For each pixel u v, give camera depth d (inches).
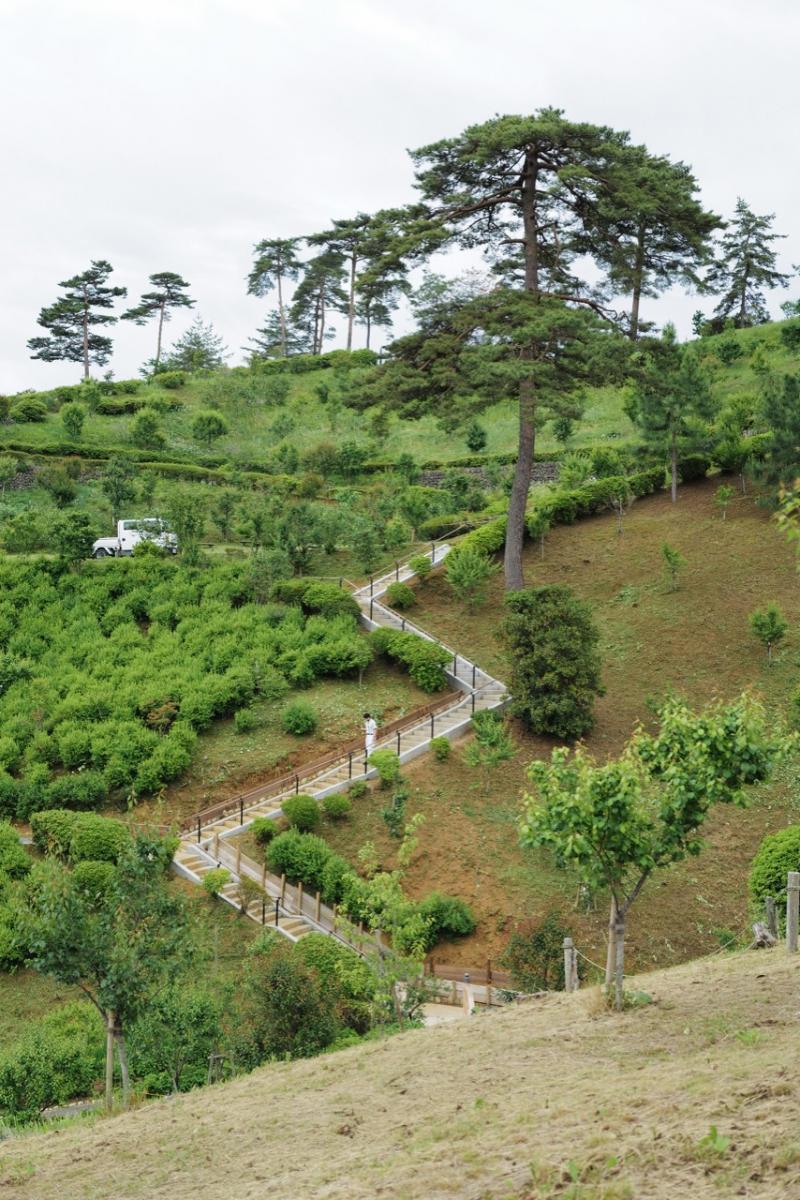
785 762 1083.9
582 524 1619.1
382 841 987.9
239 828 1024.9
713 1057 370.0
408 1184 293.0
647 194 1234.0
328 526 1649.9
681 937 884.0
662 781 496.7
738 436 1660.9
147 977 570.3
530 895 927.0
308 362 3196.4
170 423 2615.7
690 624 1301.7
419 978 727.7
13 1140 476.4
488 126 1272.1
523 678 1139.3
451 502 1851.6
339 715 1214.3
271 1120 404.8
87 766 1115.9
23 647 1312.7
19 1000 829.2
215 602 1406.3
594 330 1225.4
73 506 1947.6
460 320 1291.8
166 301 3769.7
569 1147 294.5
